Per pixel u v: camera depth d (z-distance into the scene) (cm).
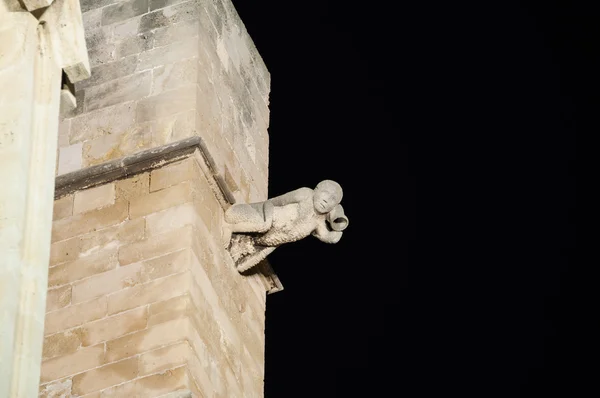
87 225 5184
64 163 5353
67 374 4909
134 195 5206
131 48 5575
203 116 5434
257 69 6078
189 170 5209
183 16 5631
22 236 3011
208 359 5012
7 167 3061
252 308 5497
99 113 5438
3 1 3244
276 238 5319
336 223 5266
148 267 5056
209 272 5162
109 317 4994
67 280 5097
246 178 5678
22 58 3192
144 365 4866
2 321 2889
